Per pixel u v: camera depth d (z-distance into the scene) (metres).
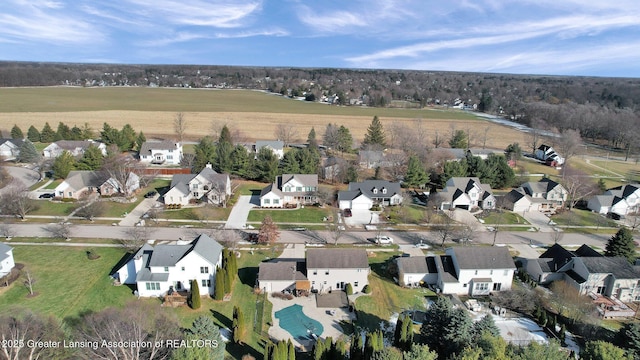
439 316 42.53
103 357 35.28
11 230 67.12
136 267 51.44
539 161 129.50
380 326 47.28
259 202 85.38
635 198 86.88
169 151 114.00
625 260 57.12
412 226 76.06
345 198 82.50
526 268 61.62
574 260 57.84
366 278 54.41
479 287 54.94
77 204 79.06
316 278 53.91
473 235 71.81
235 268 55.47
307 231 72.12
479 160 98.75
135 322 40.97
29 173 97.94
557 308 52.28
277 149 121.62
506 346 38.06
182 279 51.34
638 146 146.88
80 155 104.69
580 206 90.75
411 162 95.50
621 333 43.00
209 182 83.75
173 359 33.22
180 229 70.56
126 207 79.31
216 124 158.50
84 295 49.53
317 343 38.97
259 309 49.38
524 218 82.50
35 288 50.41
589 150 150.88
